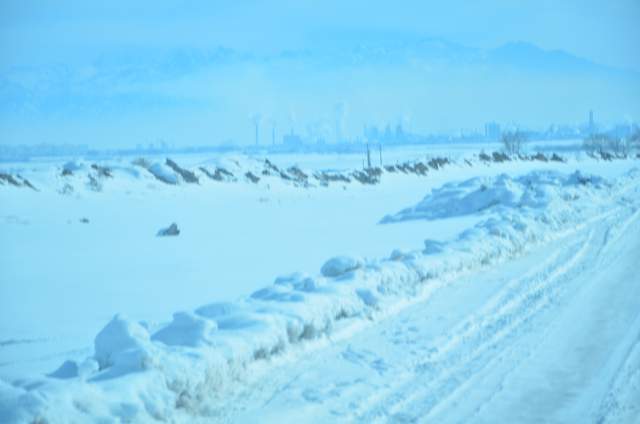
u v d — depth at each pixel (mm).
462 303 11867
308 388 7527
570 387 7590
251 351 7969
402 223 30500
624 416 6691
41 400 5637
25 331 11570
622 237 20312
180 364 6945
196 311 9391
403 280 12633
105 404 6035
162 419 6297
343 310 10398
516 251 17438
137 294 15281
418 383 7805
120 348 7273
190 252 23156
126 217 36000
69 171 48219
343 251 21375
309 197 50031
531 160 89562
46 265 20625
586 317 10859
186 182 52406
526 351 9055
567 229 22234
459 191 32688
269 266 19141
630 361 8422
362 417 6762
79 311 13461
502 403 7121
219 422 6555
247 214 38000
